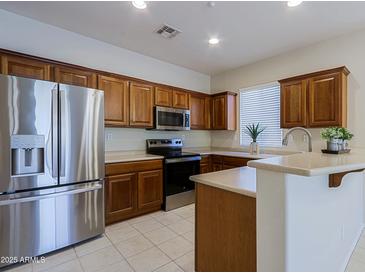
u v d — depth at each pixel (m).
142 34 2.89
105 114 2.85
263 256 1.08
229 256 1.34
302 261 1.17
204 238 1.52
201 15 2.40
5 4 2.24
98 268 1.78
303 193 1.18
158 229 2.53
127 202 2.78
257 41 3.07
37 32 2.59
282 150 3.54
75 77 2.59
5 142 1.74
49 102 1.96
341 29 2.71
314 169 0.91
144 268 1.78
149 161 3.02
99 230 2.32
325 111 2.76
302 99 2.99
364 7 2.22
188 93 4.00
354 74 2.78
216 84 4.70
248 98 4.10
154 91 3.46
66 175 2.06
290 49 3.36
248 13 2.36
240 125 4.24
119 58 3.33
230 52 3.49
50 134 1.96
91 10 2.34
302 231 1.17
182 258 1.93
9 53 2.12
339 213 1.76
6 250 1.76
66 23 2.63
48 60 2.37
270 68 3.72
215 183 1.39
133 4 2.21
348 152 2.07
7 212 1.76
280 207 1.02
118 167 2.70
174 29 2.74
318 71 2.98
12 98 1.76
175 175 3.29
